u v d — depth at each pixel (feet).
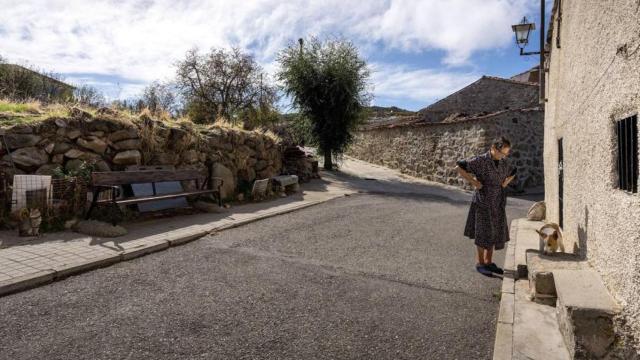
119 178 21.99
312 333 10.82
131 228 20.89
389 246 20.27
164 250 17.88
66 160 21.80
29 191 18.72
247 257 17.31
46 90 55.57
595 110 11.74
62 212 19.99
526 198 45.42
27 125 20.33
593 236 11.88
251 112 67.92
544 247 14.42
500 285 14.92
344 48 56.95
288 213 27.96
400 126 66.69
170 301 12.48
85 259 15.24
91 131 23.00
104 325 10.80
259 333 10.71
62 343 9.82
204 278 14.57
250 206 29.66
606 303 8.97
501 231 16.16
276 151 41.42
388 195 40.24
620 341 8.35
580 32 14.24
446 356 9.87
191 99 68.59
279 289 13.82
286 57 57.47
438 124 56.70
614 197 9.53
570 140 16.35
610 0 10.14
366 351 10.00
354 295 13.56
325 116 57.52
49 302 12.05
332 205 32.14
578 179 14.40
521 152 50.83
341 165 67.56
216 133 32.22
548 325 10.93
